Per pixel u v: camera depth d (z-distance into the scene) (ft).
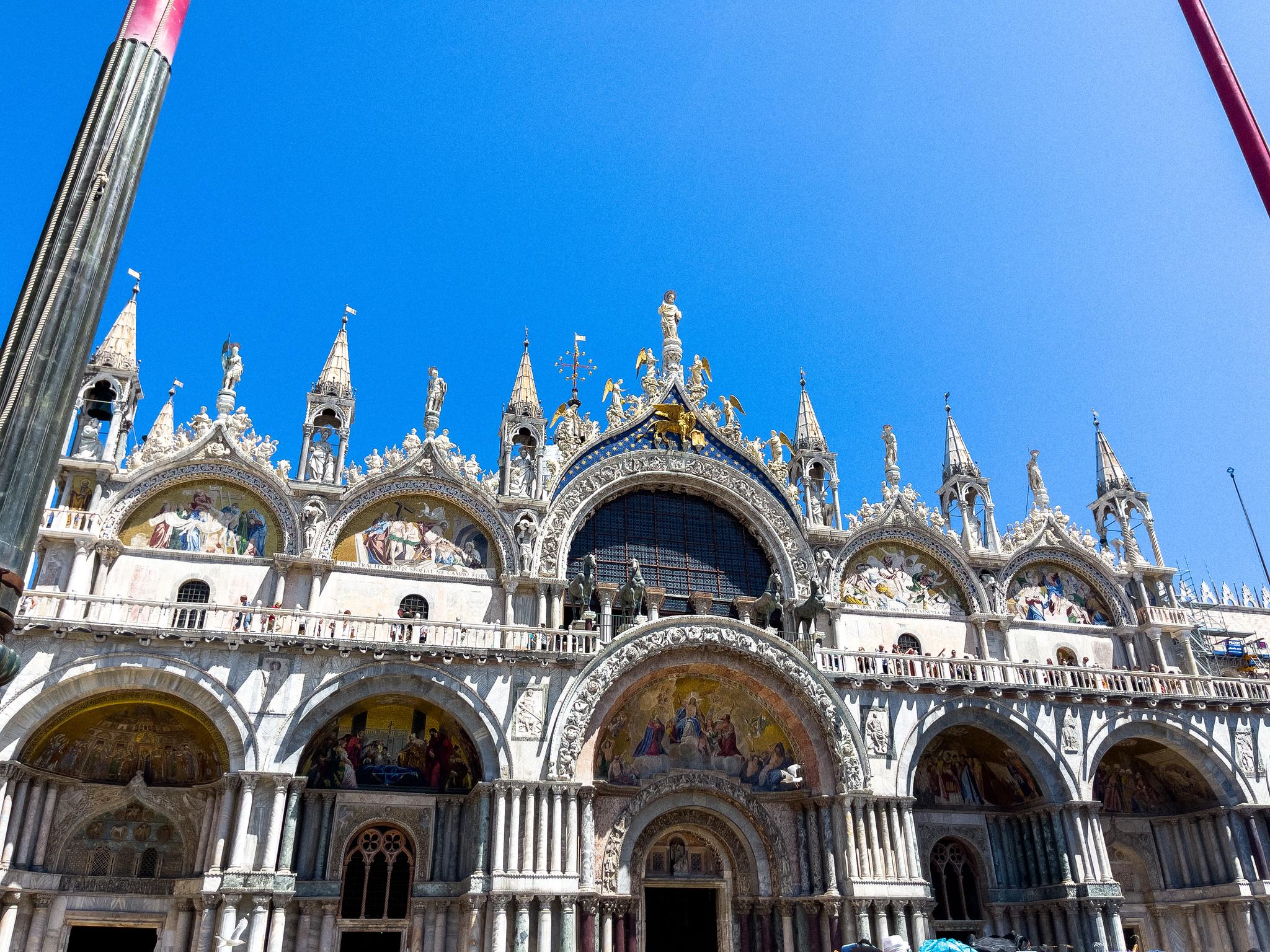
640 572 146.20
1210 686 148.25
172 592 124.67
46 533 118.01
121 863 112.78
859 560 154.51
